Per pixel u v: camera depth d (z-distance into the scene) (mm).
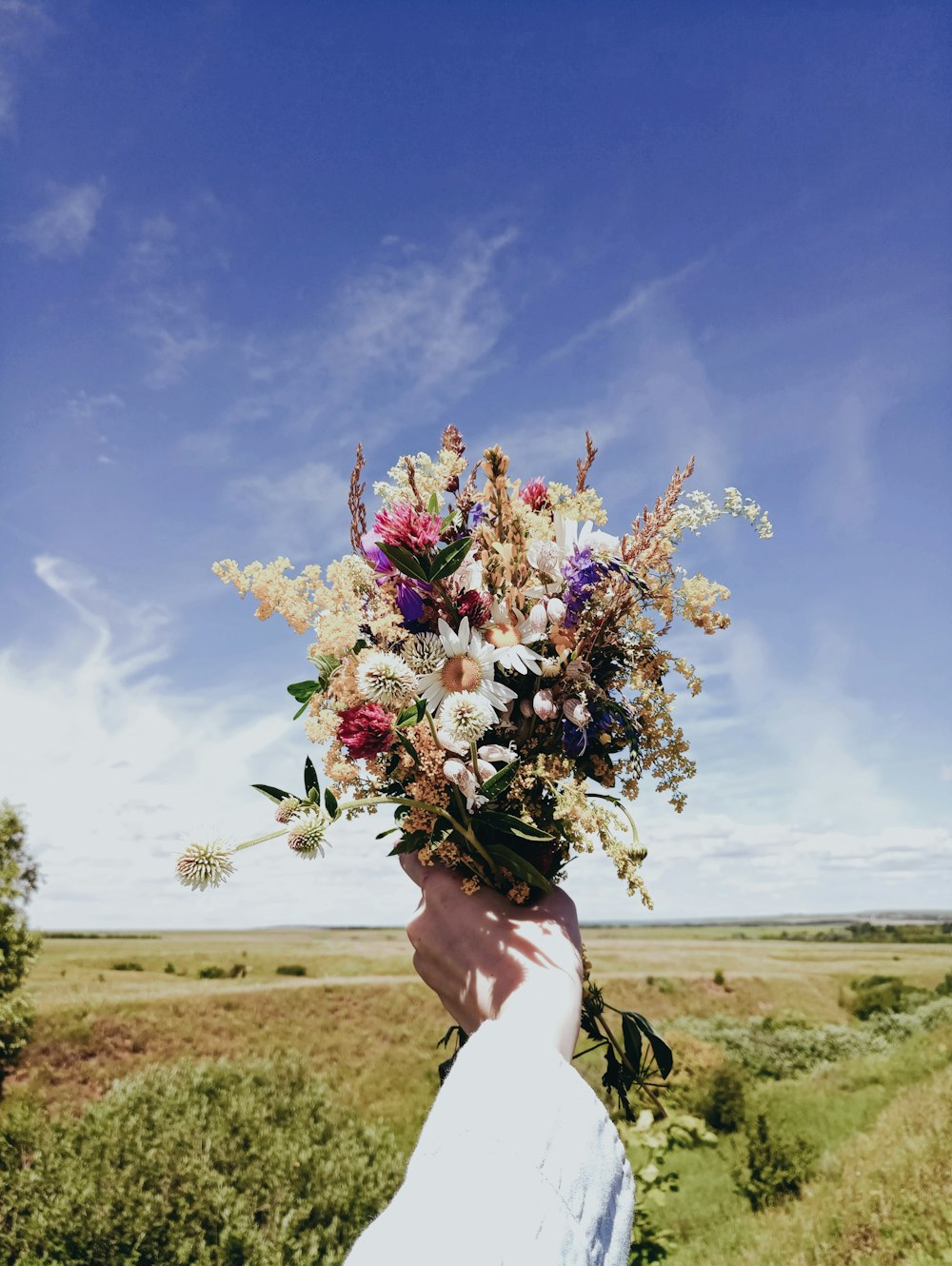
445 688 968
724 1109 7945
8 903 8391
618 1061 1081
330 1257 4602
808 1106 8250
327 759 943
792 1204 6523
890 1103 8258
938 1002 11117
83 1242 4477
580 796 931
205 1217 4660
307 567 997
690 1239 6121
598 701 1061
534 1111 458
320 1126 5641
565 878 1025
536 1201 411
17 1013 8234
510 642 1016
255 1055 8672
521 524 1035
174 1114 5320
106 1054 8445
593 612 1045
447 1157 432
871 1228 6086
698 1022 10930
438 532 981
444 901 767
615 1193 465
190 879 724
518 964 673
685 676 1112
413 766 911
